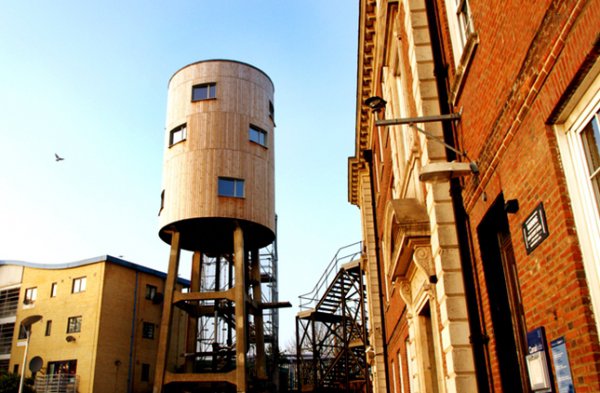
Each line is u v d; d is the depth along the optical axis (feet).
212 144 102.17
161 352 90.17
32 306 142.00
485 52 21.80
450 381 25.39
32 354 135.54
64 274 139.95
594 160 14.62
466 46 23.90
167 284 94.84
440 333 28.45
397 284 38.14
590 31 13.05
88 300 132.77
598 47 13.01
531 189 17.52
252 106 108.88
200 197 97.86
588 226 14.79
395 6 37.22
